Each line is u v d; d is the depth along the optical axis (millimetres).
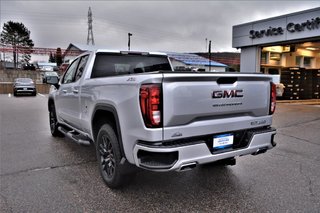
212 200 2965
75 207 2793
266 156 4578
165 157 2471
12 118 8773
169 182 3432
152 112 2391
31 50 35031
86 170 3842
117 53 4180
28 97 18156
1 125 7445
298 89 15445
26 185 3318
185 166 2492
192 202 2918
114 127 3105
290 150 4980
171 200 2961
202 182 3439
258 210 2750
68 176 3617
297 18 11633
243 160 4340
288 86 15164
